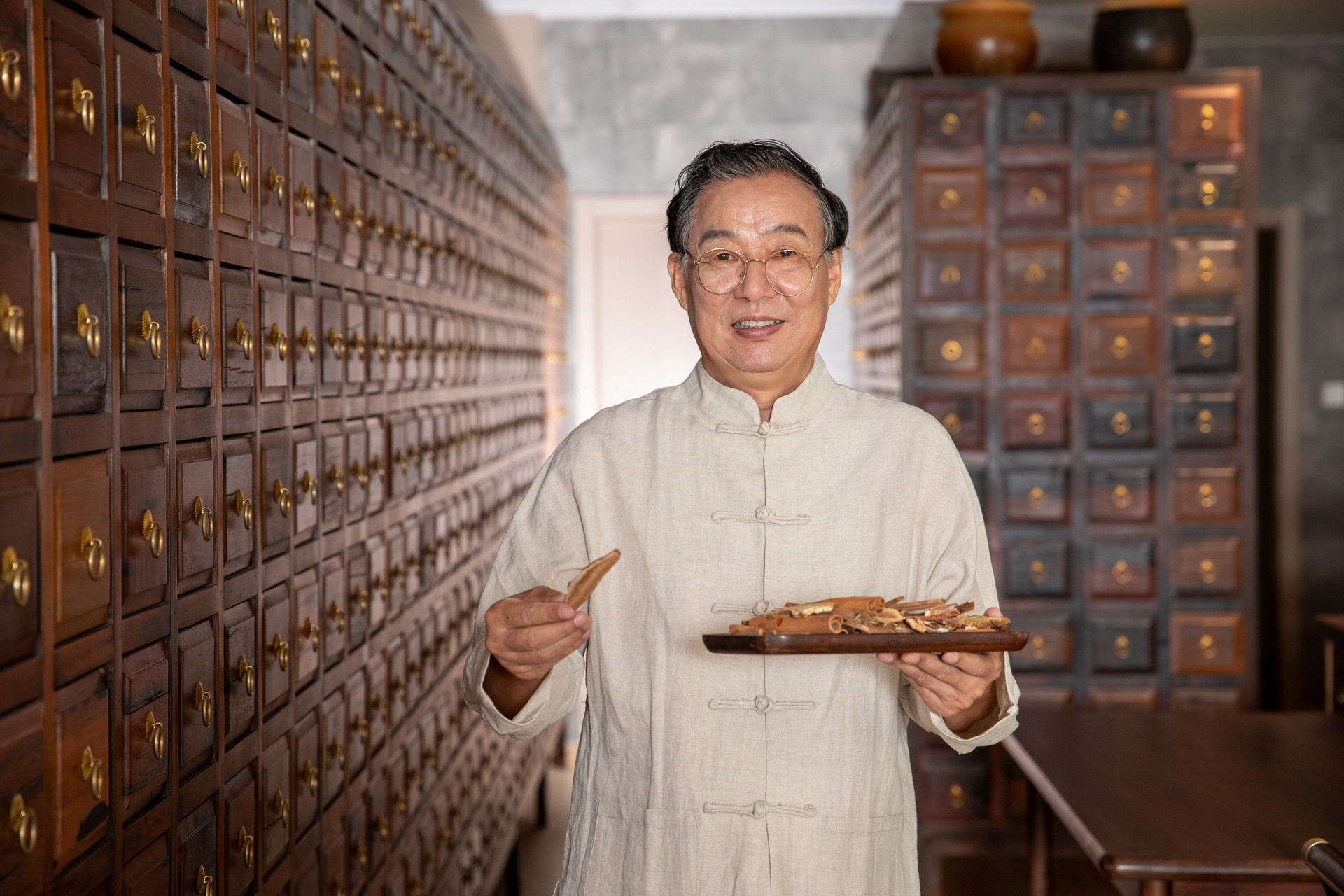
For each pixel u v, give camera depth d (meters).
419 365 2.46
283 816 1.62
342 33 1.94
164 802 1.24
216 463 1.38
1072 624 3.70
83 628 1.07
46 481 1.00
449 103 2.77
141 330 1.18
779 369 1.27
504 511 3.57
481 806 3.08
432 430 2.57
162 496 1.23
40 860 0.99
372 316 2.11
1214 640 3.68
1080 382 3.69
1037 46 3.98
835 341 5.28
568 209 5.31
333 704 1.86
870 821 1.26
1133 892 1.83
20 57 0.97
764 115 5.25
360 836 2.00
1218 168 3.66
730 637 1.14
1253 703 3.67
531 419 4.17
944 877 3.56
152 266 1.22
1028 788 2.72
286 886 1.64
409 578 2.37
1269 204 5.00
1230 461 3.67
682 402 1.36
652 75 5.27
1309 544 5.09
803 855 1.23
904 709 1.37
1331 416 5.06
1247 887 1.78
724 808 1.24
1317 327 5.03
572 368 5.36
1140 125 3.66
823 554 1.29
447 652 2.72
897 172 3.80
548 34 5.29
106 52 1.11
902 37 5.20
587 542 1.33
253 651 1.50
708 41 5.25
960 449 3.71
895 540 1.30
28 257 0.98
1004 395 3.70
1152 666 3.70
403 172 2.34
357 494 2.00
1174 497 3.68
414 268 2.41
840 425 1.33
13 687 0.95
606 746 1.31
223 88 1.41
